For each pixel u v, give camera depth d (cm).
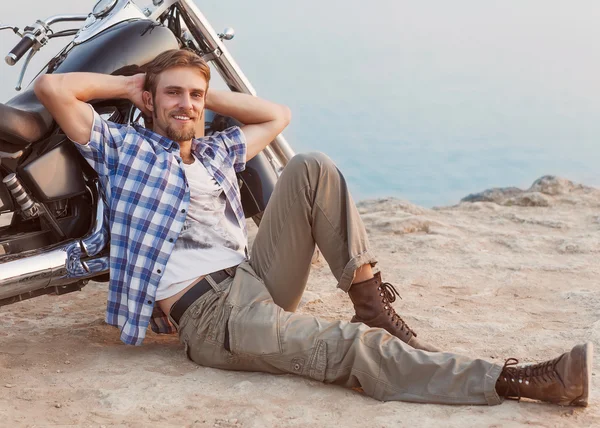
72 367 246
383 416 205
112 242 243
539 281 374
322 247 247
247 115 279
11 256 243
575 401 208
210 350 237
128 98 255
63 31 283
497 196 638
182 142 251
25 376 237
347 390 224
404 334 243
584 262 412
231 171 261
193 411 210
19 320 304
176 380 232
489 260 415
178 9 318
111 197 245
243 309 231
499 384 212
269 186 338
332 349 222
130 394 221
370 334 221
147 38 278
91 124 243
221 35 335
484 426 197
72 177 254
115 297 243
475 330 294
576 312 320
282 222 246
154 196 241
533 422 199
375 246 452
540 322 307
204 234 245
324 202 243
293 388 223
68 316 313
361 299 244
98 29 278
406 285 368
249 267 245
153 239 239
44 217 256
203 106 253
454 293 355
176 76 246
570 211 571
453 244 452
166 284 239
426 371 214
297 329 226
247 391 222
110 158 245
